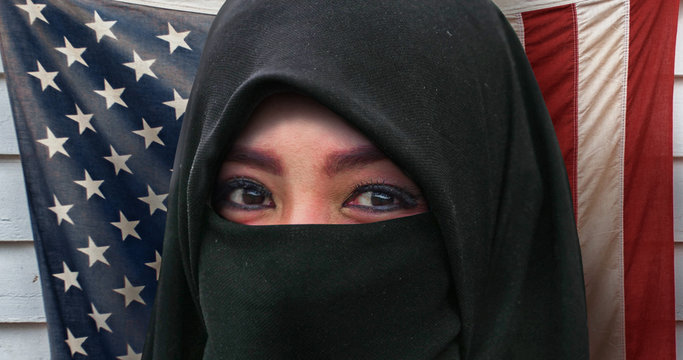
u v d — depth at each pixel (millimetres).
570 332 727
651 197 1187
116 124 1295
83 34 1261
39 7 1233
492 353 694
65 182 1283
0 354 1393
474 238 677
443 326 665
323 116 582
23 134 1250
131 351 1351
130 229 1331
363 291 618
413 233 634
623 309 1222
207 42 756
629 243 1210
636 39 1158
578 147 1215
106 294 1332
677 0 1135
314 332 619
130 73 1289
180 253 806
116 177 1313
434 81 617
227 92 636
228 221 675
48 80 1250
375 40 591
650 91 1162
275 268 608
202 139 650
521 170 750
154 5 1292
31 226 1294
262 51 607
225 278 650
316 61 566
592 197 1220
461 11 685
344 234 608
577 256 757
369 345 636
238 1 689
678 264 1317
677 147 1286
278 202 654
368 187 618
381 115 567
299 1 613
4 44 1217
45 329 1402
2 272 1364
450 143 629
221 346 638
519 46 794
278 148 595
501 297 731
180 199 749
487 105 701
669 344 1197
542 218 773
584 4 1178
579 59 1195
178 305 808
